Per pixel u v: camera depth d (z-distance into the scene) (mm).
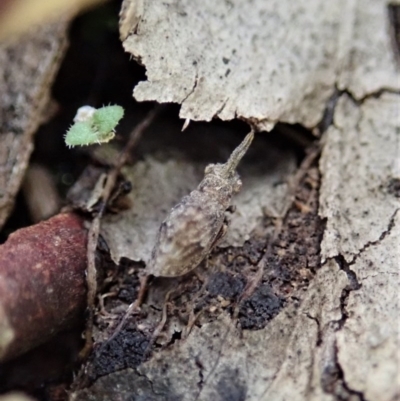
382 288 54
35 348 56
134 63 62
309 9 61
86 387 54
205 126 62
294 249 57
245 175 60
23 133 61
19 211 61
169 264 54
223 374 53
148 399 53
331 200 58
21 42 62
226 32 60
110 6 64
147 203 59
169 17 59
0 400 54
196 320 55
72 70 65
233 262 57
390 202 57
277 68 60
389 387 50
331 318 53
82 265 55
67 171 63
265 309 55
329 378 51
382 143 59
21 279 52
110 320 55
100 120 57
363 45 61
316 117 61
